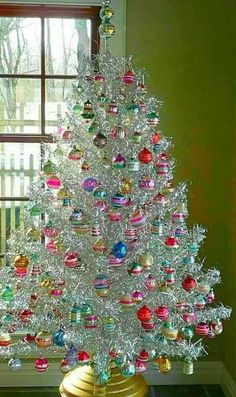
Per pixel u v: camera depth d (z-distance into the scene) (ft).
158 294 6.86
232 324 9.73
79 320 6.59
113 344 6.75
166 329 6.79
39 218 7.44
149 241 6.80
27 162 10.08
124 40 9.50
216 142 9.86
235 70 9.66
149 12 9.46
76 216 6.58
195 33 9.57
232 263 9.75
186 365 7.29
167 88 9.66
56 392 9.95
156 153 7.09
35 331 7.16
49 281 7.09
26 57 9.82
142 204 6.88
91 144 6.94
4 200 10.16
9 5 9.48
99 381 6.70
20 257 6.98
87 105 6.86
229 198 9.96
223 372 10.21
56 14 9.64
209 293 7.46
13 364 7.39
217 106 9.77
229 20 9.57
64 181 6.95
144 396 7.73
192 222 10.02
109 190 6.77
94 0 9.43
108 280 6.75
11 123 9.98
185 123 9.78
